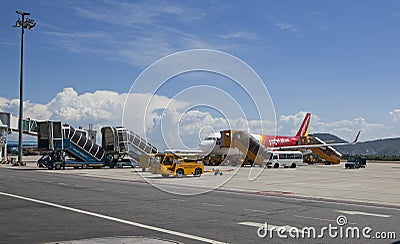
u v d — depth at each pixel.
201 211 15.45
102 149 53.66
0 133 69.00
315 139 73.94
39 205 16.64
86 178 34.25
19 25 54.56
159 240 10.32
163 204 17.44
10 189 23.56
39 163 51.56
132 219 13.44
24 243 9.79
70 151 51.41
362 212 15.93
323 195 22.30
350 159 60.47
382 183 30.75
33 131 73.31
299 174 42.22
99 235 10.85
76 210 15.32
